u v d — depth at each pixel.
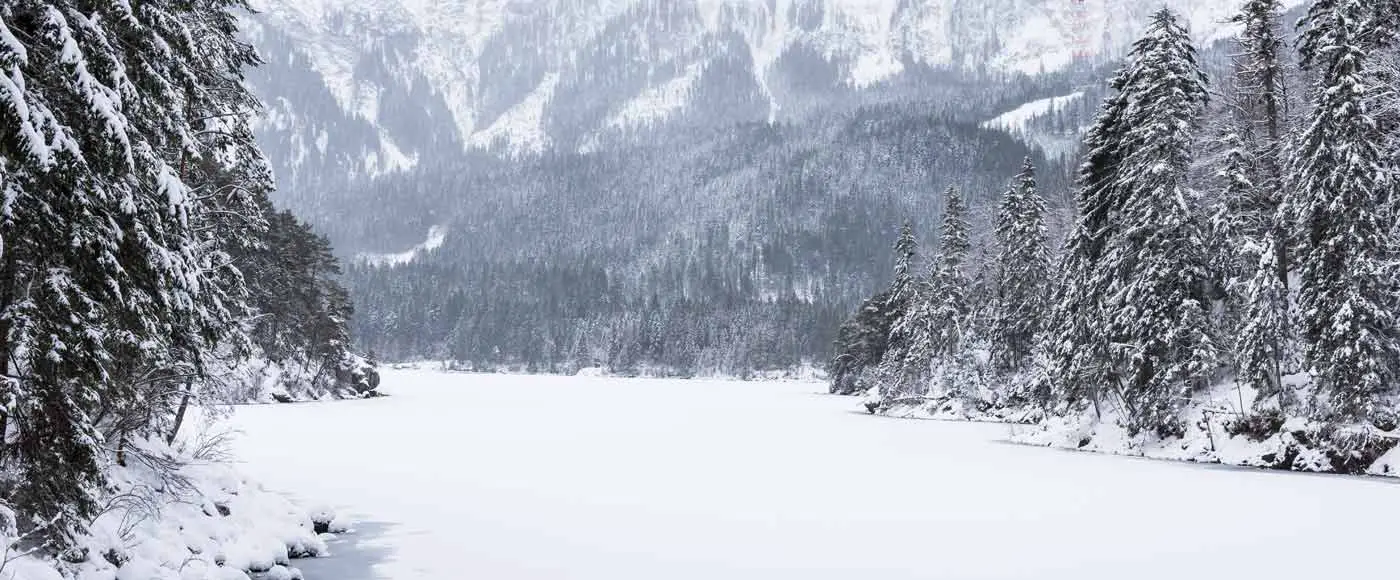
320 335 77.94
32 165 8.21
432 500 22.83
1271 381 32.22
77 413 9.93
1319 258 29.50
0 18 7.91
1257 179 35.88
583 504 22.56
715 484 26.73
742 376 187.25
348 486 25.08
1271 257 31.17
